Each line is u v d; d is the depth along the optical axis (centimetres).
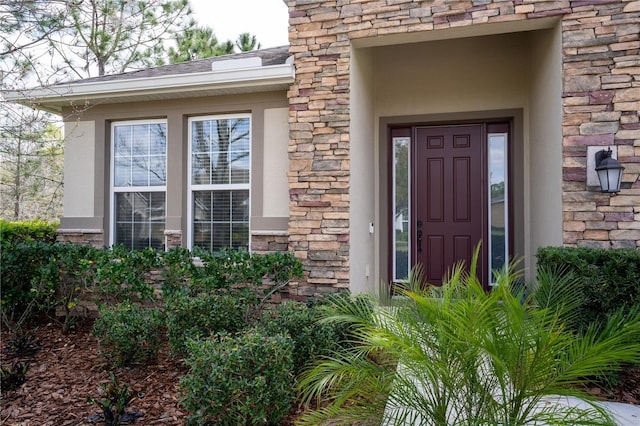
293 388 298
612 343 188
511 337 195
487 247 627
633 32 413
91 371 399
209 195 584
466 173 639
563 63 432
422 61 639
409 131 663
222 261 462
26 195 1043
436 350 213
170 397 338
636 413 296
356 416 228
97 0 830
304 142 507
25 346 441
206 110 572
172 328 392
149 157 607
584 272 344
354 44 511
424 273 648
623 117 415
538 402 211
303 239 505
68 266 501
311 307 425
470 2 454
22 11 520
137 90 554
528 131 593
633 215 410
